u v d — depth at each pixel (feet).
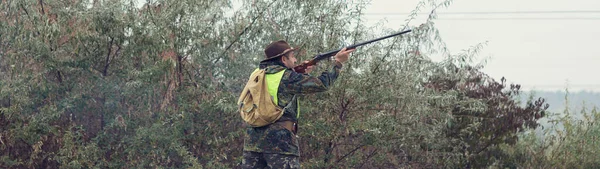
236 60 34.22
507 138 40.11
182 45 31.42
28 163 32.48
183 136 32.83
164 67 31.01
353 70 32.24
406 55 32.58
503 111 39.78
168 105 32.81
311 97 33.17
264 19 33.24
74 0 32.48
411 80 32.09
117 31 31.60
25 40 31.17
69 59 32.12
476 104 36.22
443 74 35.12
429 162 36.60
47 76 32.81
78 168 31.45
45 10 31.53
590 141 43.75
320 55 18.48
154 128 31.65
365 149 35.88
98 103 33.55
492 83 40.27
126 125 32.58
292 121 17.75
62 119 32.91
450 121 36.73
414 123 33.88
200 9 31.81
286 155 17.47
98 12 30.91
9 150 32.63
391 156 36.09
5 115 31.65
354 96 32.04
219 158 33.04
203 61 33.37
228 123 33.88
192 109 32.50
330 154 34.71
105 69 33.35
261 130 17.65
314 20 32.96
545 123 43.91
